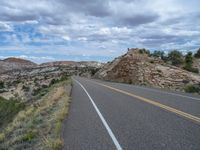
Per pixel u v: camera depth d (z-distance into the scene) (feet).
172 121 33.71
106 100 59.98
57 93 74.38
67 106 49.67
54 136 27.14
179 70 149.89
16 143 28.96
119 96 68.64
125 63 186.19
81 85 127.13
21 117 49.49
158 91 84.69
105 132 28.76
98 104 53.01
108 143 24.41
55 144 23.39
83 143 24.70
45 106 54.54
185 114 38.50
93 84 136.87
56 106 53.47
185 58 230.68
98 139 25.91
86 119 36.73
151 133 27.71
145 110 43.32
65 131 29.71
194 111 41.27
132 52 216.74
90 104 53.36
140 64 171.32
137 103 52.90
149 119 35.35
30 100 124.98
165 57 240.94
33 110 57.82
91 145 23.95
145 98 61.82
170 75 139.74
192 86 97.19
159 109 44.01
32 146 26.09
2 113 103.91
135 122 33.60
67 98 61.41
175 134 27.09
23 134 31.94
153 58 191.83
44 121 38.14
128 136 26.68
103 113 41.45
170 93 76.13
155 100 57.31
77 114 41.19
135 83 146.00
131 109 44.86
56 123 33.09
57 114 39.63
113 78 190.80
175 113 39.58
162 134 27.20
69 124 33.58
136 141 24.76
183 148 22.33
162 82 130.52
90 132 28.99
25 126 37.73
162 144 23.58
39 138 28.22
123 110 43.96
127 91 85.30
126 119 35.78
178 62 225.35
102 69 283.79
